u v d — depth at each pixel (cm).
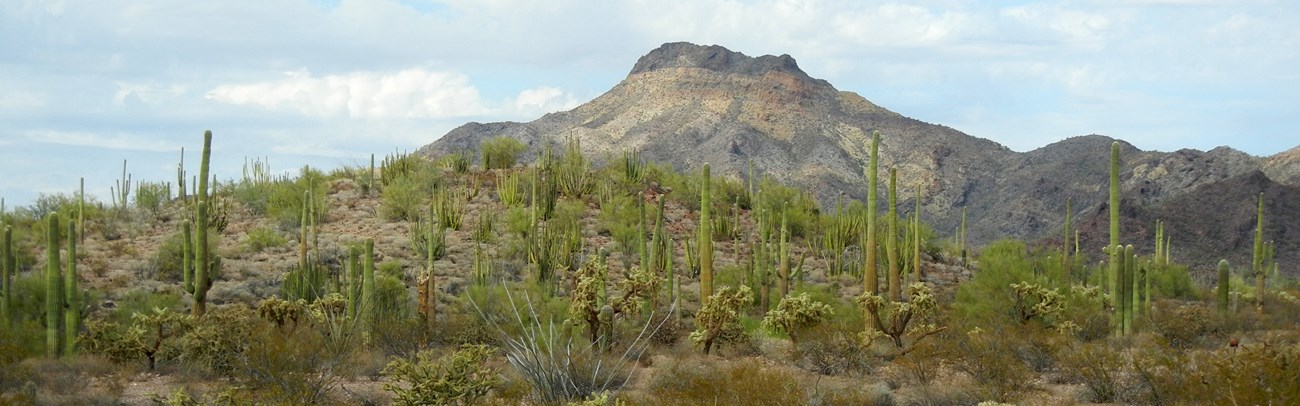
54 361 1841
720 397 1471
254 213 4459
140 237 3878
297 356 1609
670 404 1460
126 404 1557
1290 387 1382
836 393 1509
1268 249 3656
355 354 1791
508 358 1645
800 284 3012
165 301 2525
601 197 4450
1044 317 2423
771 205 4481
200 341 1781
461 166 5050
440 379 1434
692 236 4141
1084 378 1666
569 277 3155
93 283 3000
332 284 2567
